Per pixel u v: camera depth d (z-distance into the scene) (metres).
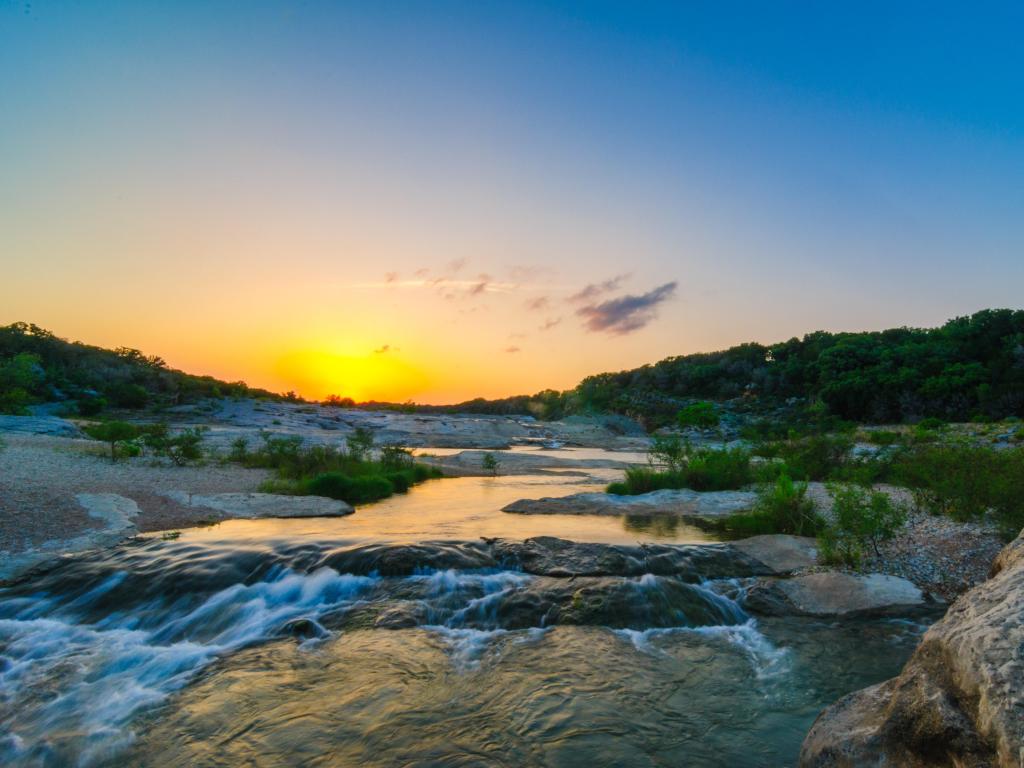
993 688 2.77
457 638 7.17
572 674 6.21
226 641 7.12
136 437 24.80
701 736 5.03
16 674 6.26
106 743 4.97
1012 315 67.62
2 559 9.21
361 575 8.84
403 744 4.89
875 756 3.12
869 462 19.67
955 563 9.39
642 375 105.88
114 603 8.04
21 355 52.69
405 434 55.59
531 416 109.62
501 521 13.91
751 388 88.19
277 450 24.45
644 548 10.19
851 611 8.06
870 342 82.25
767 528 12.55
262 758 4.72
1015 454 12.82
